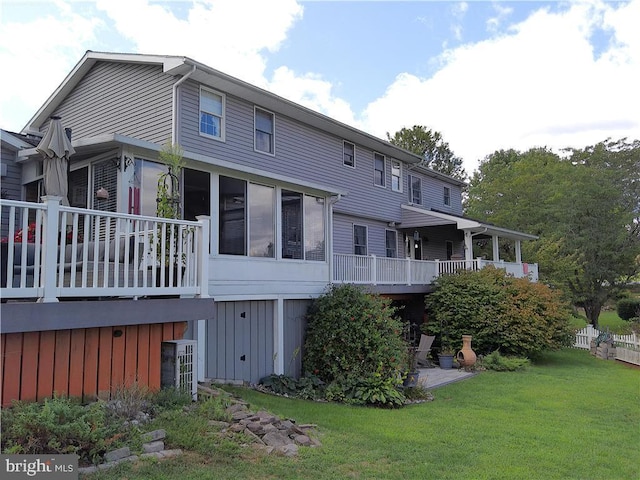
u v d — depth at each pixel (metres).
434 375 13.06
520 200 30.05
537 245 25.73
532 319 14.86
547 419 8.27
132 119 12.34
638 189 28.22
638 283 31.83
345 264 13.18
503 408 9.13
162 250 6.20
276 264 10.80
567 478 5.38
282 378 10.23
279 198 11.01
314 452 5.47
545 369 14.27
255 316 10.37
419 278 16.73
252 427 5.74
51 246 5.04
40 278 5.14
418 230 21.38
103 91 13.27
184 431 5.13
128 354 5.97
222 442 5.14
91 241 7.43
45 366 5.12
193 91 11.82
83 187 9.65
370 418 7.86
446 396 10.27
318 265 12.07
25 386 4.94
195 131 11.77
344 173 17.19
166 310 6.16
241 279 9.92
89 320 5.34
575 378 12.78
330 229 12.59
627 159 28.62
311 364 10.90
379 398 9.04
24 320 4.79
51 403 4.49
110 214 5.59
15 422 4.16
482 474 5.31
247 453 5.04
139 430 4.92
